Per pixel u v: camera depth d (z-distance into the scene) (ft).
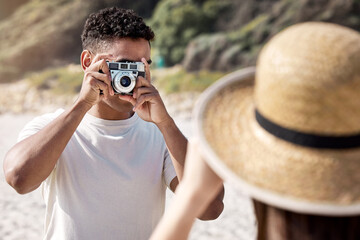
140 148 7.08
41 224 20.27
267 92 3.61
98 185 6.73
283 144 3.65
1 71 84.79
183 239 3.91
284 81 3.48
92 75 6.83
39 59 92.84
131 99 7.00
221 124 3.96
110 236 6.69
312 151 3.57
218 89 4.12
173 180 7.16
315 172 3.55
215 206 6.88
